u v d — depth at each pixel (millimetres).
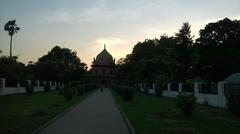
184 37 76688
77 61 116938
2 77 50969
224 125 17875
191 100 22359
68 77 101625
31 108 27625
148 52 83688
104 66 151625
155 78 69562
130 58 102188
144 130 15609
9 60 56062
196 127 16922
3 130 14672
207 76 70750
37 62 102500
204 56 71250
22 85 59812
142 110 27344
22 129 15148
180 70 71562
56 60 103062
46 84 75938
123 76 134125
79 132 14883
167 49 76062
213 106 31891
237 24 74688
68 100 40156
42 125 16906
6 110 25312
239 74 39375
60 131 15141
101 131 15312
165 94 56531
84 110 27375
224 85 29812
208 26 75625
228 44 73938
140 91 84438
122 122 18922
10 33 99812
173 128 16375
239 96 22938
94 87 110750
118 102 38875
